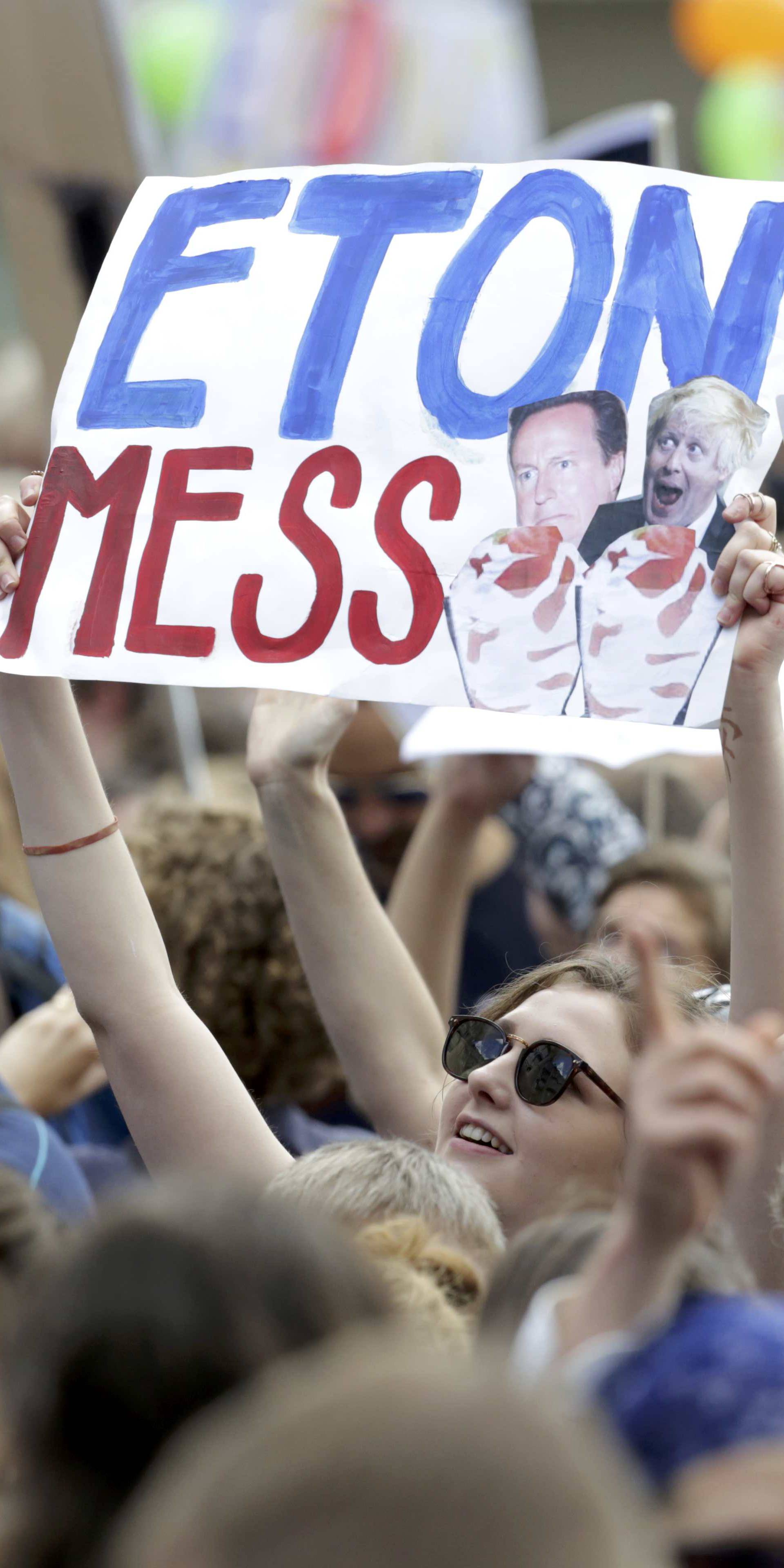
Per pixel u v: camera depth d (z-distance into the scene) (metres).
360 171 8.62
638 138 13.94
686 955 12.64
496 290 8.27
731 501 7.85
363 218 8.52
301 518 8.20
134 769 17.64
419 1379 3.20
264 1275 4.13
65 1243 4.55
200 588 8.21
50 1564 3.85
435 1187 6.77
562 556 7.94
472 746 11.05
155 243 8.73
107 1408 3.95
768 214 8.15
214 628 8.16
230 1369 3.96
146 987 7.94
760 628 7.62
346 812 15.27
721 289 8.08
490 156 32.62
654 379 8.02
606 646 7.80
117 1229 4.22
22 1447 4.02
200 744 20.52
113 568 8.29
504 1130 8.16
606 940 12.06
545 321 8.19
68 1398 3.99
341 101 31.80
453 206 8.45
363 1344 3.62
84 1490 3.91
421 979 9.73
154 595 8.23
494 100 32.53
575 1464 3.07
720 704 7.61
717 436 7.91
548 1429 3.12
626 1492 3.17
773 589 7.56
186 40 31.61
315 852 9.38
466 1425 3.07
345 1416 3.10
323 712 9.35
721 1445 4.05
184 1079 7.80
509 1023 8.36
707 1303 4.59
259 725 9.51
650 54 46.94
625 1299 4.50
